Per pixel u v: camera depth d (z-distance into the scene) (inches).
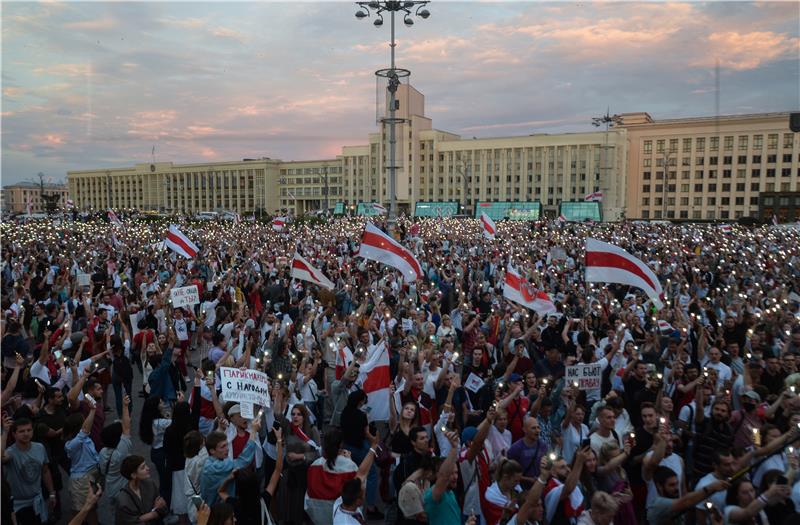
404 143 4347.9
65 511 277.0
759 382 322.0
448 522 195.3
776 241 1380.4
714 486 198.2
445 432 202.7
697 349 414.0
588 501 211.6
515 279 425.1
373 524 260.4
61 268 761.6
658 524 205.3
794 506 200.1
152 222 2294.5
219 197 5369.1
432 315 534.3
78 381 275.6
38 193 5940.0
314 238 1450.5
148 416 274.7
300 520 237.3
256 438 252.1
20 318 497.4
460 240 1395.2
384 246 466.3
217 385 316.5
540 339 426.0
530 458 230.4
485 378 364.5
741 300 569.9
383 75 979.9
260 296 609.6
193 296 480.1
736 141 3737.7
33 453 223.0
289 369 346.3
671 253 1030.4
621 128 4030.5
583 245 1234.6
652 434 241.1
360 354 327.9
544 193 4116.6
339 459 224.4
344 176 4817.9
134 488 212.7
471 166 4325.8
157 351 370.6
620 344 368.8
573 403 258.4
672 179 3961.6
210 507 204.7
